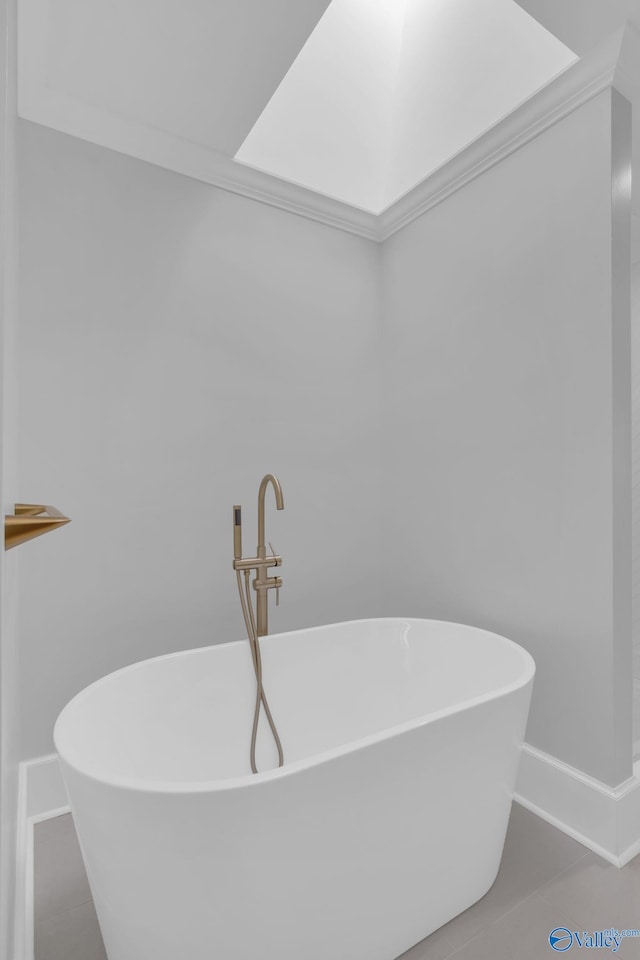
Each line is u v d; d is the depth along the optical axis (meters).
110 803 1.03
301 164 2.32
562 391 1.74
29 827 1.70
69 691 1.81
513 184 1.91
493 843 1.43
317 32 2.09
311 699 1.85
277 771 1.05
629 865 1.54
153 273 1.98
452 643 1.84
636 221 2.23
